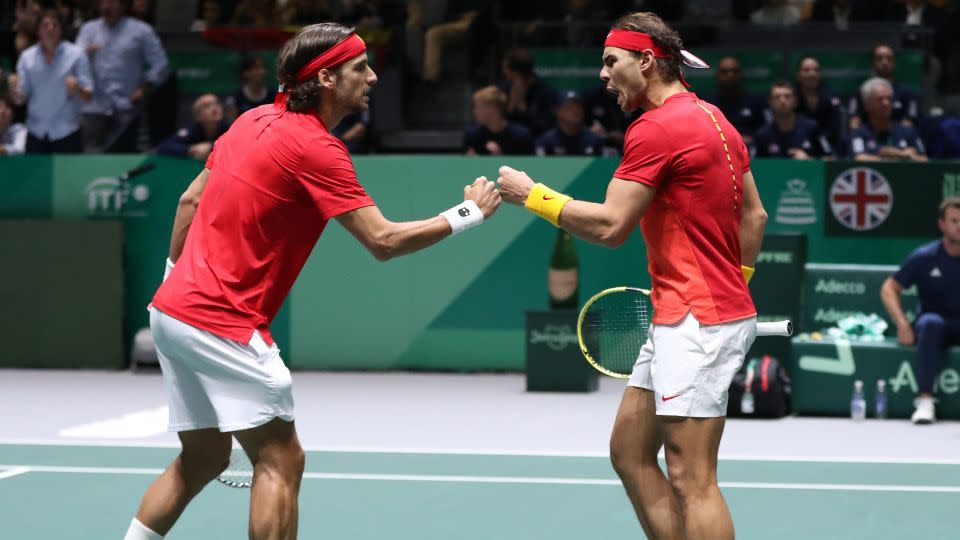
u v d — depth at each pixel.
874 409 19.28
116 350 23.48
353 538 12.49
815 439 17.72
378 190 22.77
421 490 14.56
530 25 30.41
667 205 9.37
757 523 13.12
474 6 32.31
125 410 19.77
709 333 9.27
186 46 29.36
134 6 31.05
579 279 22.44
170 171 23.41
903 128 24.20
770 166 22.27
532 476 15.28
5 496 14.20
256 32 28.69
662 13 30.45
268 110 9.70
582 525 12.99
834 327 20.00
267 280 9.45
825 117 25.02
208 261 9.35
